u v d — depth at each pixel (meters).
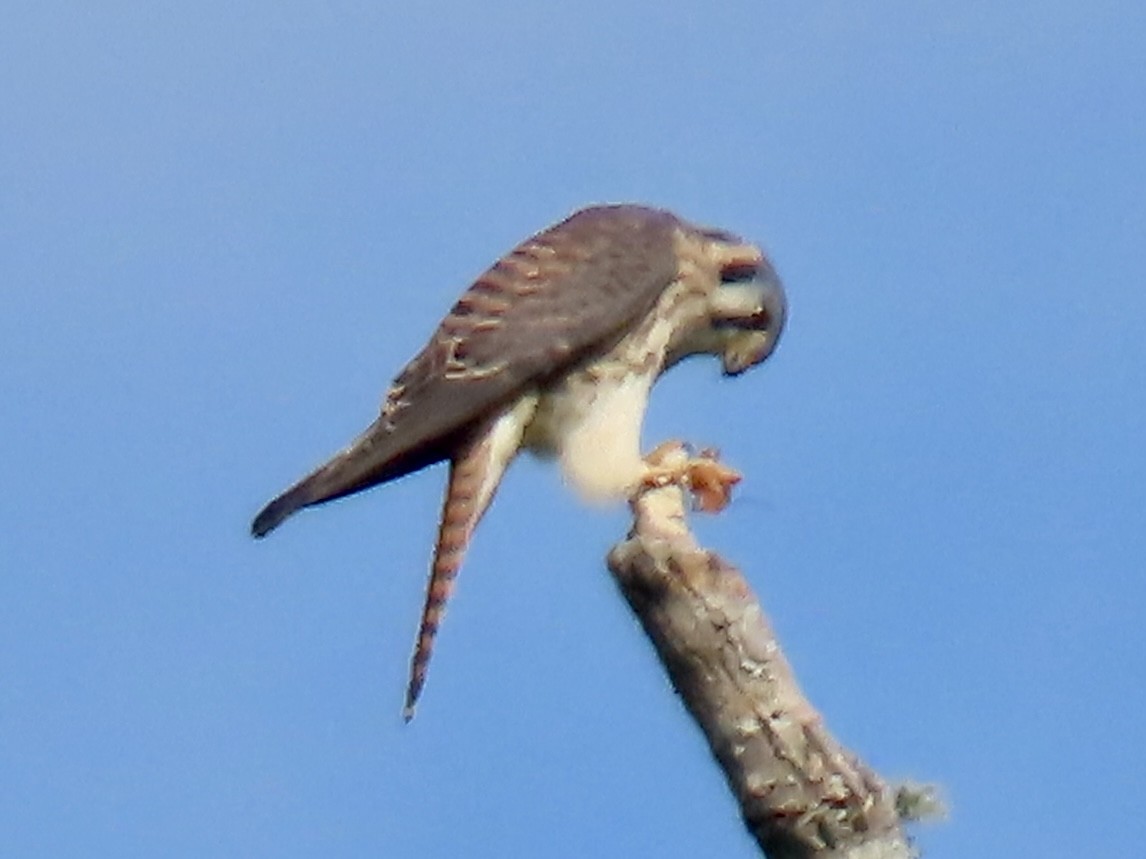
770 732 8.62
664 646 8.84
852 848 8.48
